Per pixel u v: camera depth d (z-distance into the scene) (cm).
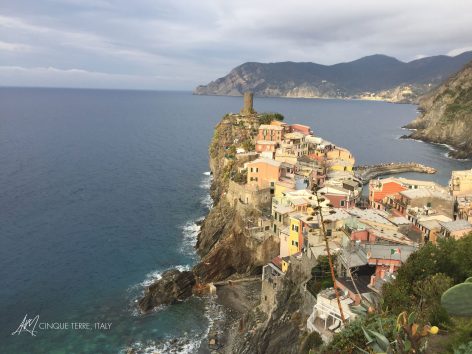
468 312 1936
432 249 4581
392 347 2202
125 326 7800
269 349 6053
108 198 14900
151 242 11350
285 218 9362
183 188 16500
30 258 10169
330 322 5047
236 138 16975
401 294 3978
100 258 10331
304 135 16738
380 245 6353
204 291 9069
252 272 9806
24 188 15575
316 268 6219
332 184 11562
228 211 11394
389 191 11325
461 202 10231
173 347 7238
